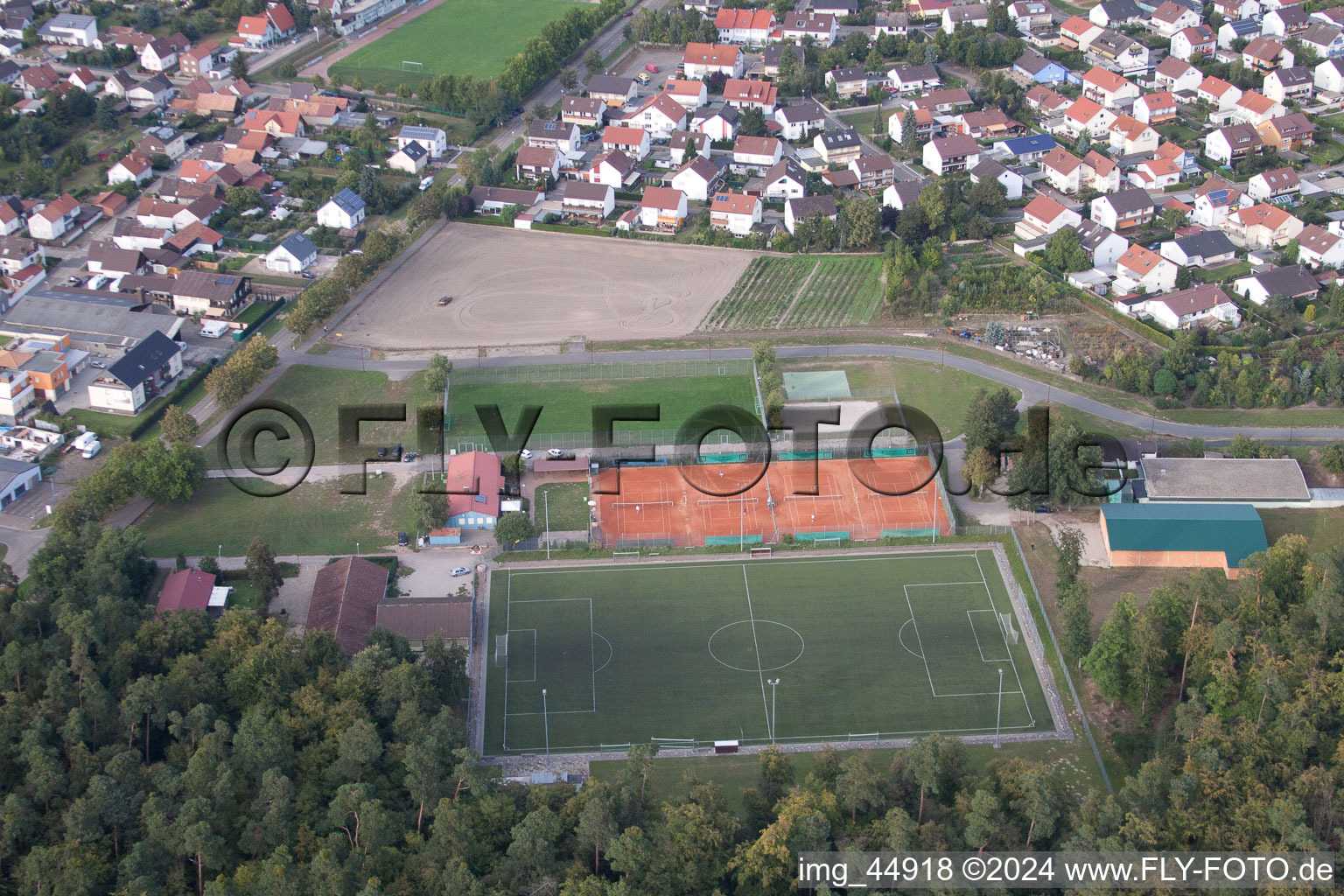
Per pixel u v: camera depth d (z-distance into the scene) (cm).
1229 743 19225
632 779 18412
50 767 18212
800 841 17375
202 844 17075
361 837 17612
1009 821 17875
